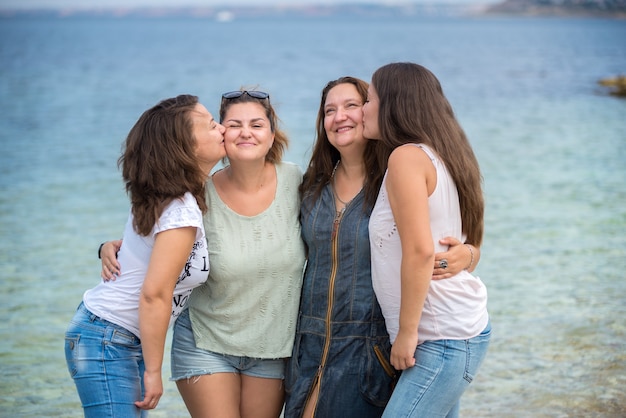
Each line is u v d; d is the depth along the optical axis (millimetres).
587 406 4773
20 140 20031
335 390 3398
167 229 3129
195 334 3576
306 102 29938
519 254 8734
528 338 6027
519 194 12539
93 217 11094
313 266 3525
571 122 22969
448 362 3105
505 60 60188
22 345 6090
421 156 3074
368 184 3434
